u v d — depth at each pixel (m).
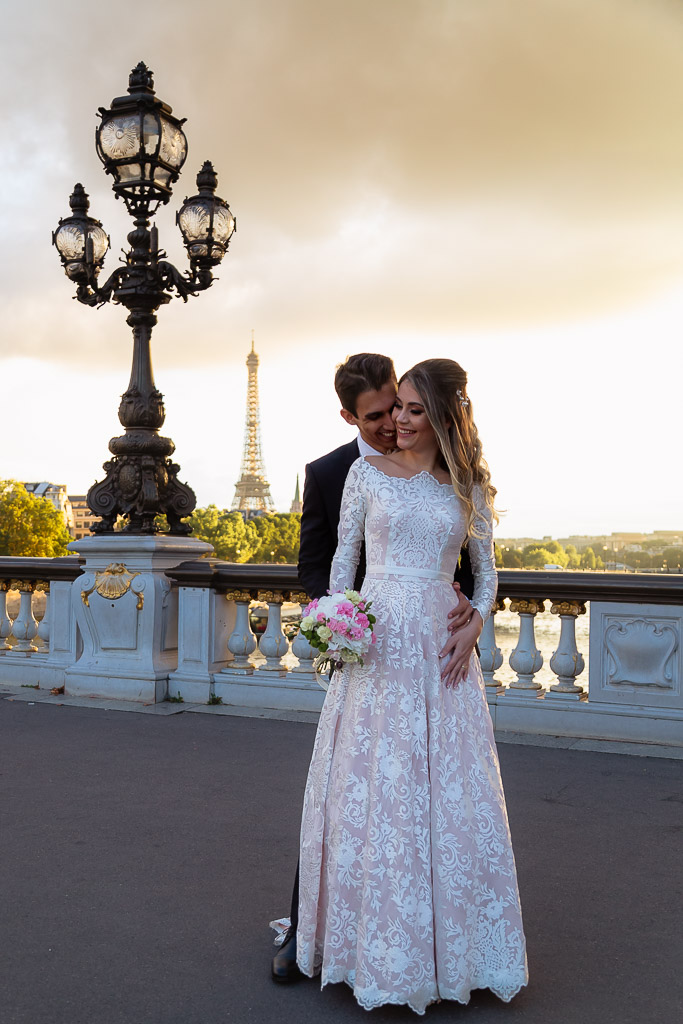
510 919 2.81
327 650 2.78
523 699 6.50
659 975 3.01
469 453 2.92
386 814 2.74
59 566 8.12
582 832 4.38
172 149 7.87
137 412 7.88
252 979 3.01
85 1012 2.80
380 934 2.68
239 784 5.19
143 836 4.33
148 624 7.64
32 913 3.50
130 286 7.81
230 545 103.81
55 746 6.09
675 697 6.11
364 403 3.01
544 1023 2.73
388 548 2.91
